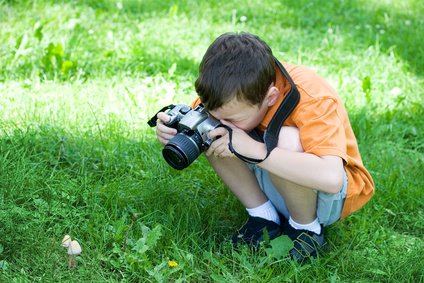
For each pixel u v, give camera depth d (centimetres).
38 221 298
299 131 273
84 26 549
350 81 488
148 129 397
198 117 270
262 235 306
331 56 536
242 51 262
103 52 502
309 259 294
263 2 650
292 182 271
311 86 278
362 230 317
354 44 558
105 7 598
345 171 282
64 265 278
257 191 306
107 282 270
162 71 482
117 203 323
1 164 333
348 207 291
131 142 383
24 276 268
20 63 469
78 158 359
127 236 297
